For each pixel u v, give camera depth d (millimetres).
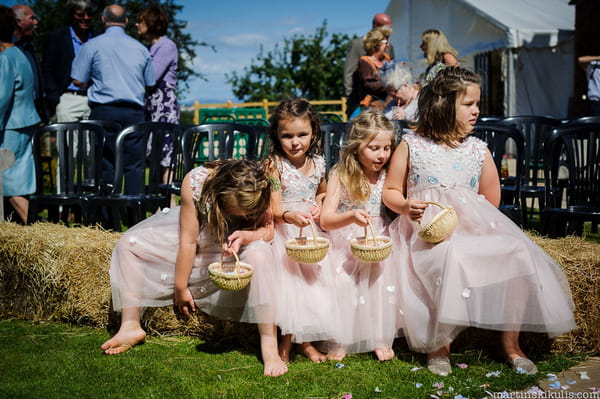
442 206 2662
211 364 2688
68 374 2557
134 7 17047
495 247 2590
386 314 2746
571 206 3662
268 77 20391
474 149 2975
